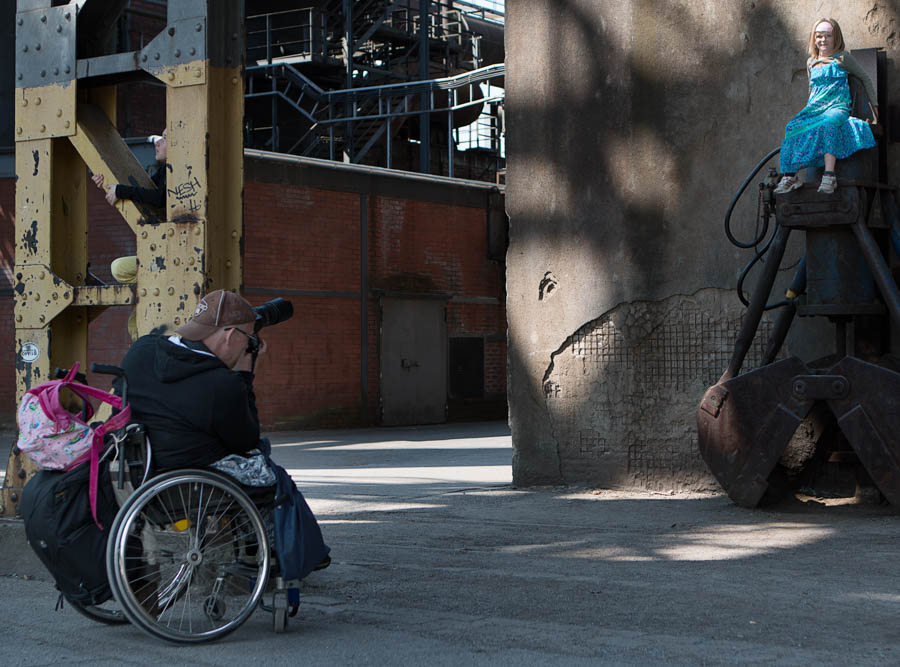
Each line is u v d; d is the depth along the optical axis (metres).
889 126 8.42
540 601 5.06
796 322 8.89
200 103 5.83
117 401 4.52
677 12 9.54
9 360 20.16
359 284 20.70
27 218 6.50
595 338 9.77
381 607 4.97
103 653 4.21
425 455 14.82
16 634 4.56
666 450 9.40
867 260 7.77
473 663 3.95
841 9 8.80
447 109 28.75
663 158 9.54
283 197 19.44
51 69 6.41
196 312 4.57
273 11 30.14
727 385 8.16
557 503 8.95
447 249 22.45
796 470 8.70
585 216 9.87
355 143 30.34
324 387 20.11
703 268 9.34
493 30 36.34
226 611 4.50
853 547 6.56
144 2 25.20
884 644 4.16
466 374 22.91
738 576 5.66
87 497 4.36
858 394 7.59
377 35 31.75
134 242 18.81
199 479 4.29
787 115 9.05
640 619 4.64
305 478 11.69
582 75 9.96
